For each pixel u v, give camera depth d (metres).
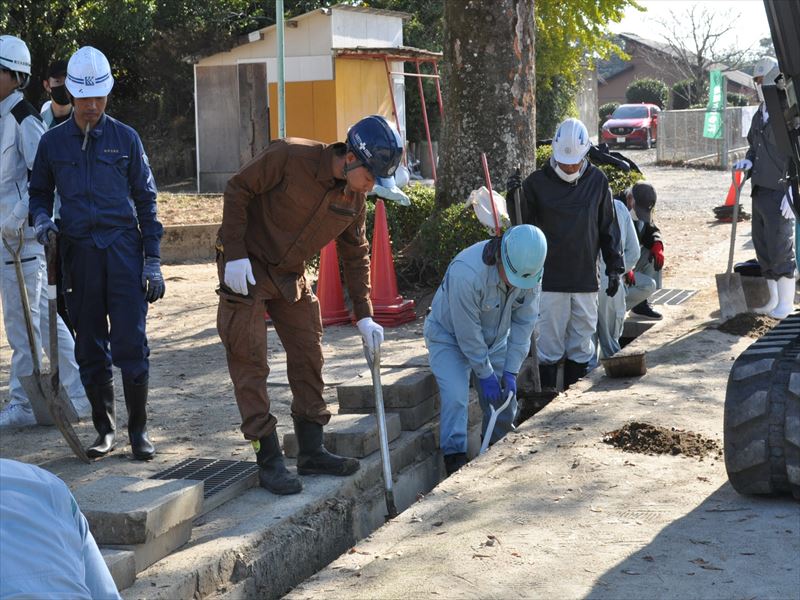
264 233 4.84
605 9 21.81
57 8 24.72
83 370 5.57
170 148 27.83
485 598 3.78
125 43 26.98
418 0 29.95
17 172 5.97
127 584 3.95
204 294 10.99
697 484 4.87
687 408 6.11
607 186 7.29
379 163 4.55
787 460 4.44
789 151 5.27
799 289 9.99
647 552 4.11
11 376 6.40
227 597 4.22
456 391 6.04
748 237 14.25
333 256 9.24
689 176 27.58
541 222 7.29
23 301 5.88
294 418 5.27
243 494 5.02
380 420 5.19
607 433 5.67
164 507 4.19
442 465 6.27
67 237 5.32
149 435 6.06
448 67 10.78
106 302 5.42
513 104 10.62
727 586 3.79
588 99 40.09
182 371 7.71
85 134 5.29
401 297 9.23
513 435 5.73
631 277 8.16
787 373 4.56
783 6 4.80
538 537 4.31
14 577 1.63
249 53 22.69
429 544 4.30
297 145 4.71
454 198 10.76
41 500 1.72
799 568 3.92
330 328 9.13
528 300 6.09
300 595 3.89
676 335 8.13
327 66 21.91
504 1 10.48
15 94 5.97
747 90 64.50
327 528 4.89
